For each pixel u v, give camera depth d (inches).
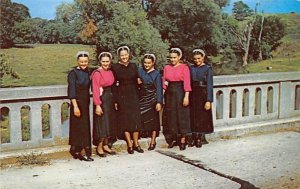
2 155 208.5
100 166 203.8
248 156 223.1
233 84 273.0
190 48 1040.2
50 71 1007.0
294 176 187.0
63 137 229.3
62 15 1139.3
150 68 229.0
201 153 229.8
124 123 223.5
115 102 223.8
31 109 217.9
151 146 237.1
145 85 227.9
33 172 194.9
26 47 1210.0
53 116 224.7
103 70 213.8
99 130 215.3
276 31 1326.3
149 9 1034.1
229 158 218.7
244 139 266.2
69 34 1163.9
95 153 227.9
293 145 249.0
